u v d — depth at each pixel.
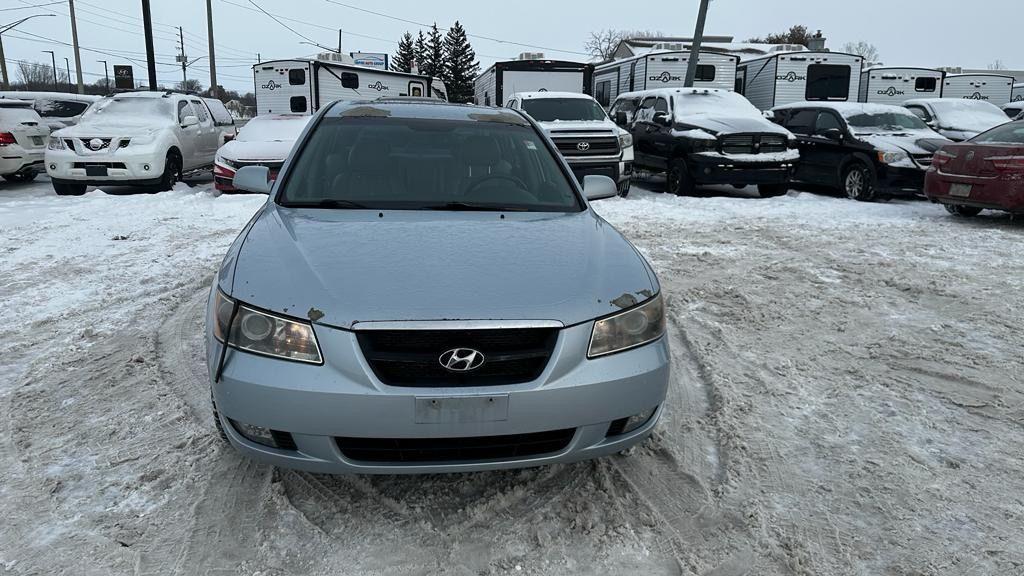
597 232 3.12
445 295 2.38
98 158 11.13
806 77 18.53
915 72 19.83
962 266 6.51
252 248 2.77
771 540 2.48
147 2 21.31
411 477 2.82
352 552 2.38
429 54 75.25
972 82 20.39
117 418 3.28
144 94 12.90
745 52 26.00
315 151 3.63
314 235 2.84
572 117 11.88
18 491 2.68
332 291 2.39
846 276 6.15
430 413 2.26
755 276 6.14
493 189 3.50
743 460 3.00
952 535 2.52
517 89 15.95
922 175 10.69
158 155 11.47
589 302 2.46
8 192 12.00
